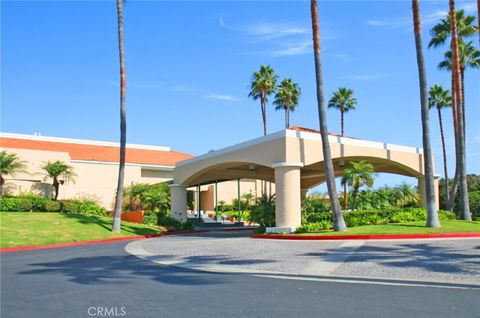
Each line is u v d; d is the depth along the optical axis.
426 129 22.47
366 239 19.88
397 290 9.36
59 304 8.52
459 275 10.66
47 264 15.14
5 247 22.30
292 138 24.78
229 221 51.06
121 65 30.08
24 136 56.53
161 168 55.69
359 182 30.34
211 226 46.22
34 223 28.88
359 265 12.70
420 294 8.90
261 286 10.13
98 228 30.16
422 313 7.37
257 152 26.86
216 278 11.44
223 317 7.33
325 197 49.56
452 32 27.88
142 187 46.97
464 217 26.73
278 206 24.75
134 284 10.67
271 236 23.28
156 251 19.02
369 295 8.88
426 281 10.08
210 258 15.70
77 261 15.95
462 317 7.09
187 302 8.51
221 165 31.84
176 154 64.94
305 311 7.63
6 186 40.38
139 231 31.97
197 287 10.12
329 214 25.42
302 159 24.94
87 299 8.95
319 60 22.83
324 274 11.50
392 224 24.39
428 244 17.34
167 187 47.34
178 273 12.49
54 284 10.84
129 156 57.56
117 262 15.46
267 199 28.34
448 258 13.42
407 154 30.28
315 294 9.09
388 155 29.12
